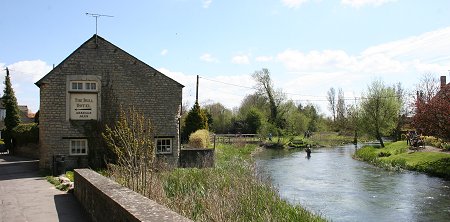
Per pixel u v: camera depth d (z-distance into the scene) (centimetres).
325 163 3650
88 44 2302
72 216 1023
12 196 1351
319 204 1859
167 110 2403
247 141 6062
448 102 2992
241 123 7450
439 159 2967
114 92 2323
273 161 3834
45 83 2234
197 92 4594
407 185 2347
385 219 1590
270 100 7388
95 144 2281
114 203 666
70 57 2273
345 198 1995
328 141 6856
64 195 1356
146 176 1123
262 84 7438
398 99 5284
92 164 2272
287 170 3112
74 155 2261
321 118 9044
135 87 2359
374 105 5062
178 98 2427
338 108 9369
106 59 2323
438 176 2642
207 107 7919
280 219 1272
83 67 2288
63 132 2252
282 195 2045
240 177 1684
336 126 8700
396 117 5194
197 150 2478
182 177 1628
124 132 1284
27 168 2395
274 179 2620
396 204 1853
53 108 2244
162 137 2383
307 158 4159
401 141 4884
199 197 1310
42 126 2231
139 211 563
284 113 7419
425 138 4319
